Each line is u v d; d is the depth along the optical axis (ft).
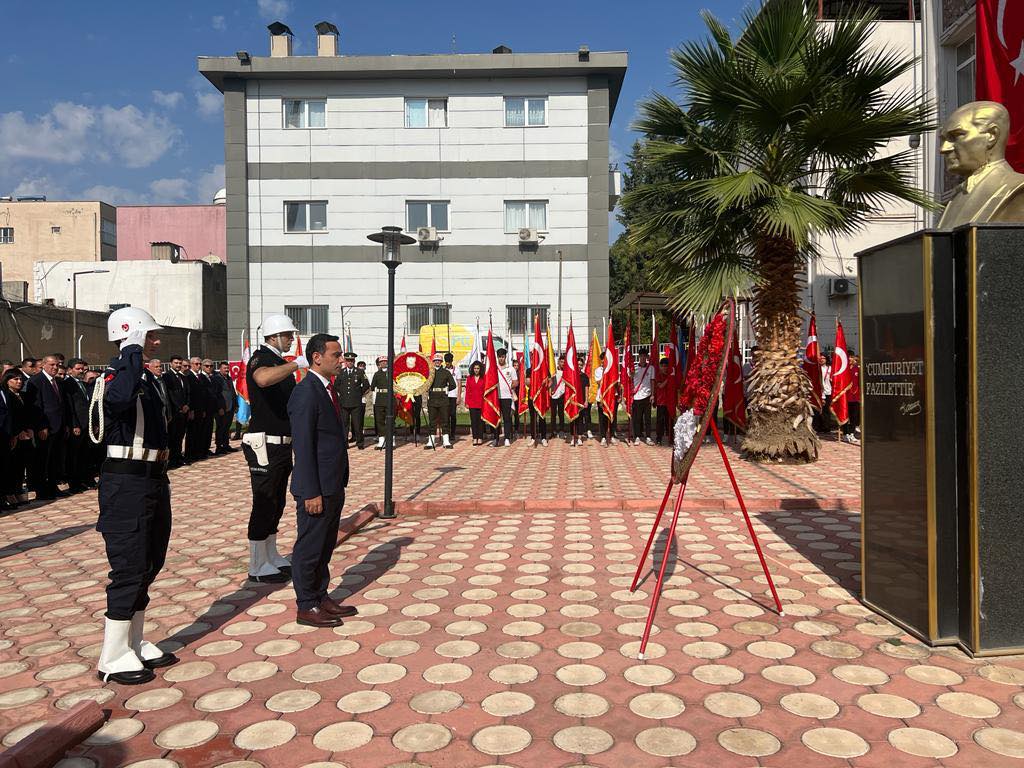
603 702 11.49
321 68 77.61
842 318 67.82
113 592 12.80
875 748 9.95
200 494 33.12
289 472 18.93
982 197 14.79
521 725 10.78
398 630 14.93
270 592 17.92
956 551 13.42
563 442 52.65
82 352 73.15
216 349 106.93
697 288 37.17
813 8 36.91
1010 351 12.78
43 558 21.74
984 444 12.75
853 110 32.40
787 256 38.06
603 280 79.71
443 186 79.97
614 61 77.15
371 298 80.33
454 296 80.33
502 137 79.71
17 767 9.40
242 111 79.15
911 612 14.06
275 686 12.36
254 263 80.02
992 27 35.35
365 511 26.18
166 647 14.28
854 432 47.73
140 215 164.55
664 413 50.37
